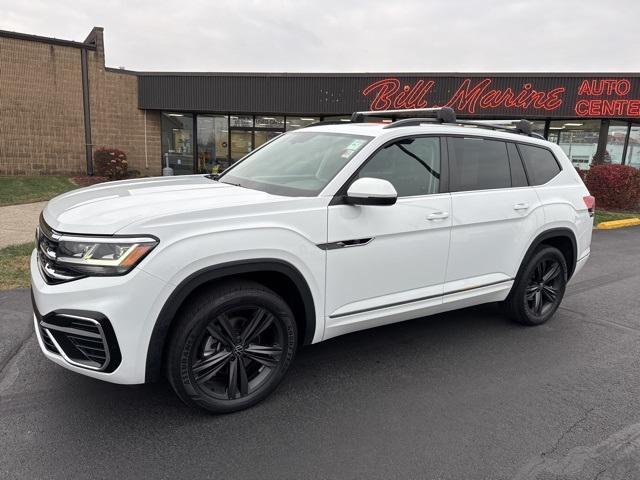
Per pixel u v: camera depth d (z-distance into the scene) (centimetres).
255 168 411
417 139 389
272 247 304
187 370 291
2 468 259
